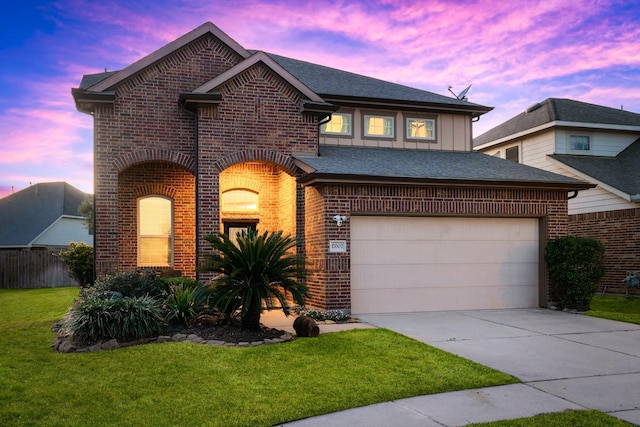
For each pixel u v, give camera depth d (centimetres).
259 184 1573
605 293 1788
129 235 1457
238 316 1041
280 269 971
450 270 1327
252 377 687
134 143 1336
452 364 761
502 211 1353
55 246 3144
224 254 973
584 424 538
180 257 1490
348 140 1597
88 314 850
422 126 1680
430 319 1177
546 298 1380
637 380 707
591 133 2088
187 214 1502
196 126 1349
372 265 1264
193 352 800
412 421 550
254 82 1376
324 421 550
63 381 663
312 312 1169
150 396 611
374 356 798
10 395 608
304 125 1416
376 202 1253
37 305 1504
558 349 886
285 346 852
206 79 1408
